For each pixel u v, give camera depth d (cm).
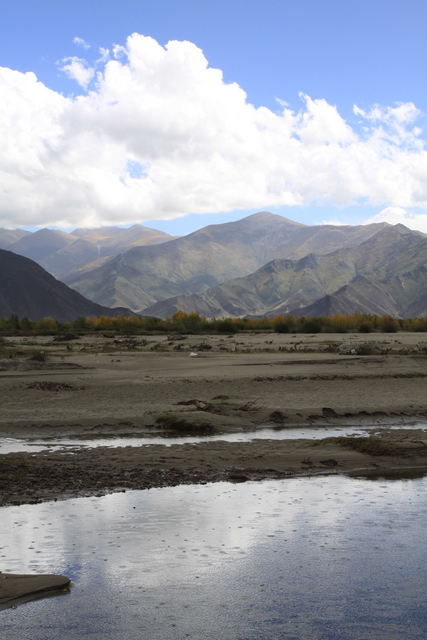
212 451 1575
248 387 2798
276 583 782
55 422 2000
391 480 1309
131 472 1345
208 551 879
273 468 1408
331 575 806
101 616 695
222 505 1098
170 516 1031
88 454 1536
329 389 2755
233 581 785
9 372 3359
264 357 4384
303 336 8081
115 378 3098
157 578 793
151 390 2692
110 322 12769
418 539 933
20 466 1370
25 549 879
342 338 7300
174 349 5447
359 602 735
